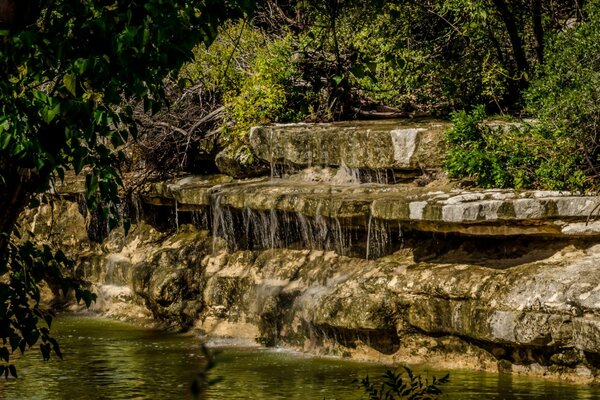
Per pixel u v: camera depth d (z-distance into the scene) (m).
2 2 9.20
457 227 16.73
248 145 22.81
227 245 21.61
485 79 21.78
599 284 14.88
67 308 25.03
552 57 19.06
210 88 25.31
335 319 17.70
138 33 9.26
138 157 24.92
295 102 23.73
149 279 22.66
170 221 24.44
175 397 15.04
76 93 9.40
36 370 17.12
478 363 16.22
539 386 14.79
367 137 19.81
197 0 9.77
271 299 19.41
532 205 16.00
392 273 17.55
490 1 22.70
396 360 17.20
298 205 19.17
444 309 16.53
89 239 25.89
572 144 17.23
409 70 23.16
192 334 21.00
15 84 9.53
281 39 24.75
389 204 17.48
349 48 23.02
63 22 9.50
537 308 15.26
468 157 17.86
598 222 15.83
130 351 19.03
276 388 15.39
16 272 11.03
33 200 11.61
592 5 19.80
